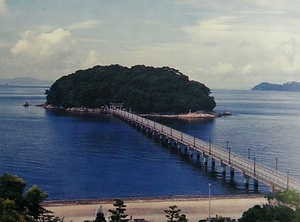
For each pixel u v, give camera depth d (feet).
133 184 455.22
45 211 302.25
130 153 630.74
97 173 498.69
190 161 585.63
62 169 512.63
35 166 524.93
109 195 412.57
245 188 445.78
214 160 555.69
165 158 602.03
